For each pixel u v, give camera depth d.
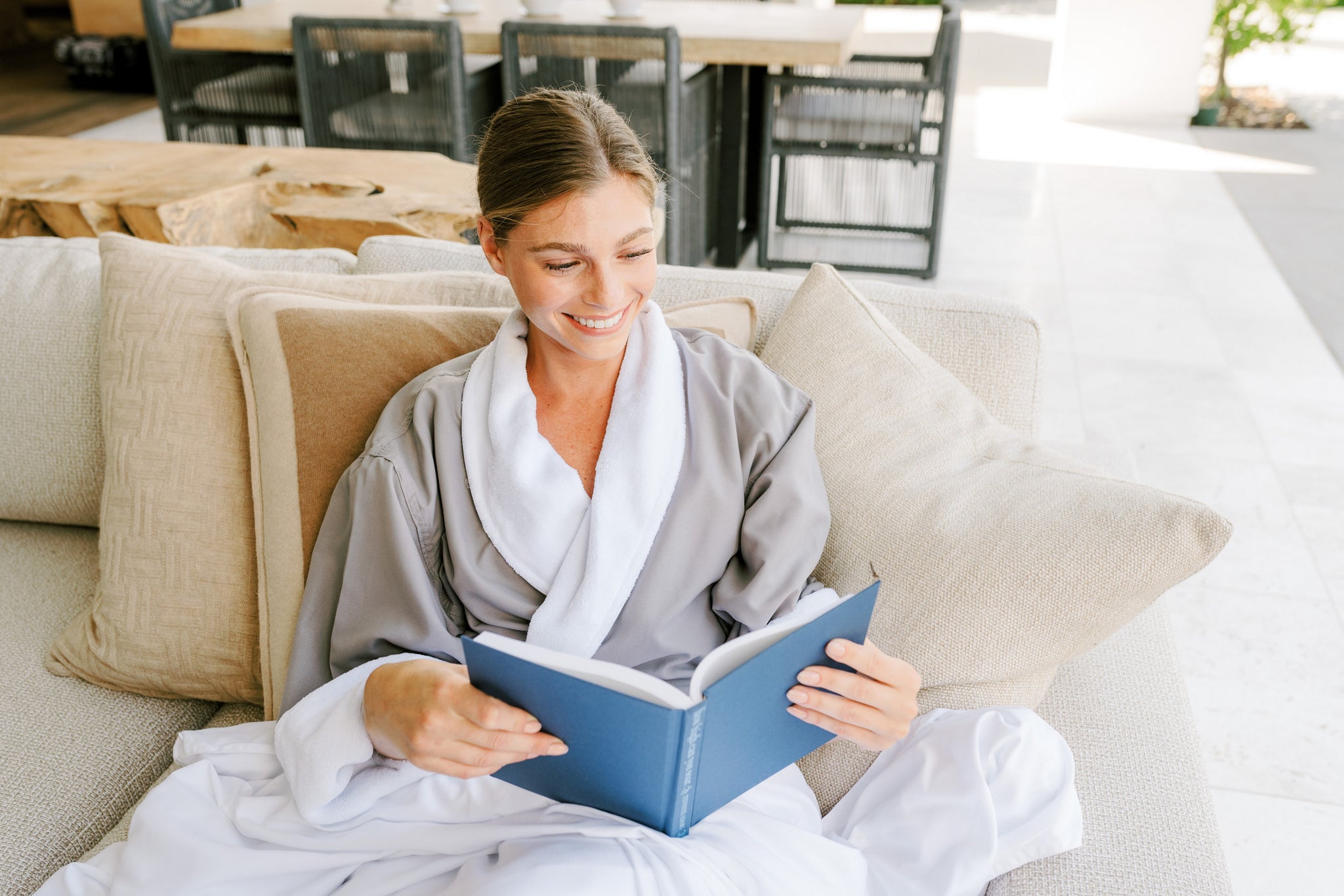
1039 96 6.26
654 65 3.26
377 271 1.45
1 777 1.11
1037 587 0.97
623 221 0.90
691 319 1.25
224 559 1.19
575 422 1.04
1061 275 3.69
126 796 1.14
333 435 1.13
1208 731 1.77
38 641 1.30
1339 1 9.02
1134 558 0.93
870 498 1.09
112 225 2.06
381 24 3.23
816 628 0.79
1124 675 1.14
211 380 1.22
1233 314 3.37
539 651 0.78
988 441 1.10
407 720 0.82
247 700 1.22
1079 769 1.01
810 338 1.21
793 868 0.88
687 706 0.74
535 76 3.25
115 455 1.22
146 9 3.65
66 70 7.22
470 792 0.92
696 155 3.48
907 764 0.98
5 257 1.50
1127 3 5.40
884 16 9.32
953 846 0.91
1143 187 4.61
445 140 3.41
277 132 4.13
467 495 1.02
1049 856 0.91
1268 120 5.62
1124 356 3.09
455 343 1.18
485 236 0.97
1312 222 4.18
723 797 0.84
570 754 0.79
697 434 1.03
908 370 1.17
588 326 0.95
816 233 4.08
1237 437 2.66
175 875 0.90
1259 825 1.59
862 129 3.53
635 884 0.82
